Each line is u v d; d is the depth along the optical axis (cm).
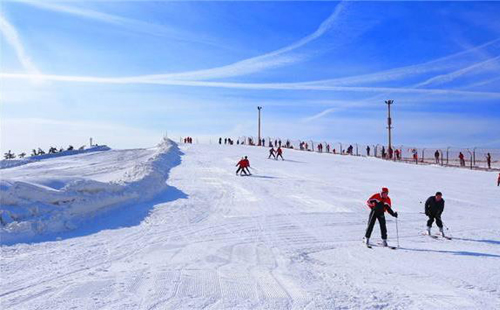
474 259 992
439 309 628
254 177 2859
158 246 1045
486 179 3281
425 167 4259
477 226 1488
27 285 709
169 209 1603
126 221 1345
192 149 5462
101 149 5534
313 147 6234
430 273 849
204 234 1221
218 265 871
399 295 692
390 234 1329
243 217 1532
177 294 667
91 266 839
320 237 1241
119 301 632
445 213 1759
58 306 611
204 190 2194
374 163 4456
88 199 1359
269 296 669
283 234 1264
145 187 1822
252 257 963
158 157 3444
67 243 1041
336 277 809
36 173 3108
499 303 659
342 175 3212
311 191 2291
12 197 1162
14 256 906
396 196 2230
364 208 1797
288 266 886
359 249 1104
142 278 754
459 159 4609
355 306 632
